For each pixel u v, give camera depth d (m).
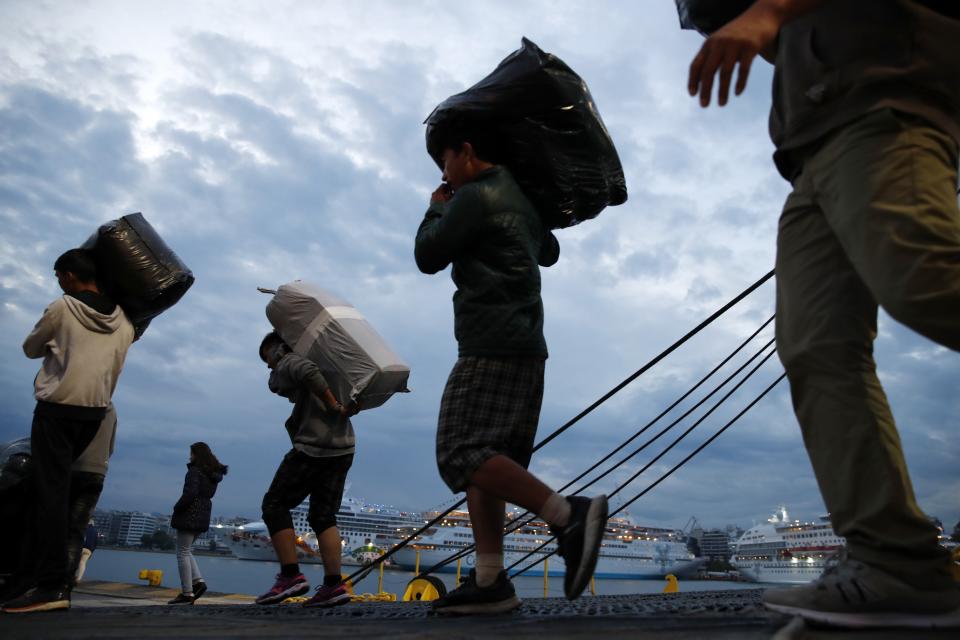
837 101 1.39
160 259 3.70
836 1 1.43
